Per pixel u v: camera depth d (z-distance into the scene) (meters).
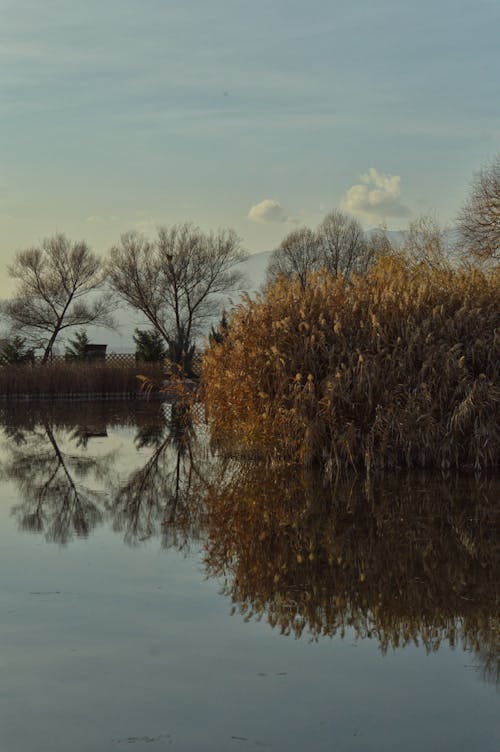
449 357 10.24
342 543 6.71
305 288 11.91
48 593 5.34
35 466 11.52
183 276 49.91
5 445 14.30
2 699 3.74
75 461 12.05
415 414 10.17
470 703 3.68
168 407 24.61
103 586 5.50
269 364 10.91
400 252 16.83
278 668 4.09
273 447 10.91
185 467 11.31
